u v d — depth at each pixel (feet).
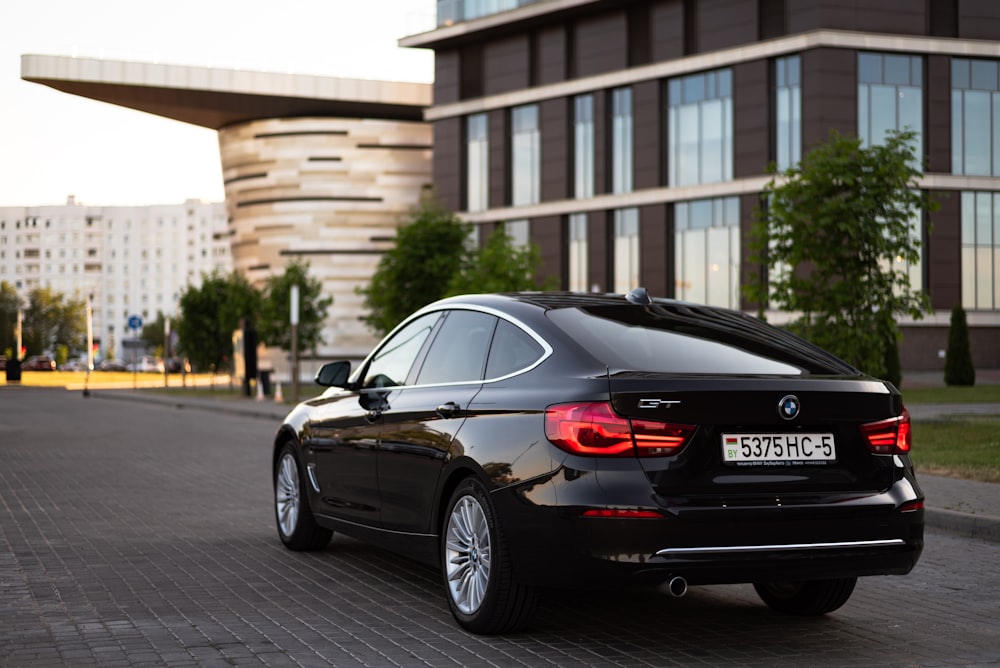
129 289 652.07
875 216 53.72
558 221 171.32
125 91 227.61
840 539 16.69
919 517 17.34
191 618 19.61
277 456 27.58
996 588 23.06
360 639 18.06
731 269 153.69
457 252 133.18
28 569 24.32
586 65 168.66
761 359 18.16
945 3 148.87
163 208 647.97
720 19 154.30
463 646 17.57
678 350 18.04
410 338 22.45
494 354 19.30
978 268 150.71
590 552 16.03
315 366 241.35
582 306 19.54
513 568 17.26
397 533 20.94
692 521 15.94
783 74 148.87
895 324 54.39
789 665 16.56
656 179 159.94
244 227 250.98
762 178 149.28
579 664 16.48
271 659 16.79
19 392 173.06
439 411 19.49
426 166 244.42
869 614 20.36
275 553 26.43
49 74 219.41
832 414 16.93
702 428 16.28
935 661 16.92
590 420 16.25
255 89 227.81
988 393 106.22
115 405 120.26
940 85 148.36
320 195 241.76
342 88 231.30
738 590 22.38
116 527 30.63
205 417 93.66
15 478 43.65
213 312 170.81
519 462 17.12
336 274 242.78
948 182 148.77
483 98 180.04
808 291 55.21
